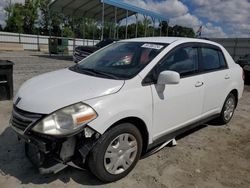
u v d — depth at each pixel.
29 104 2.79
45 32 52.03
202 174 3.37
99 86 2.95
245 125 5.44
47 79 3.38
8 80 5.98
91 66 3.79
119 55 3.82
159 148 3.73
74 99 2.72
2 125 4.57
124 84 3.04
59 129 2.60
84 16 27.02
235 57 28.09
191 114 4.03
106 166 2.92
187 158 3.77
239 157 3.92
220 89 4.66
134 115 3.02
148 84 3.25
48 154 2.73
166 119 3.54
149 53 3.59
